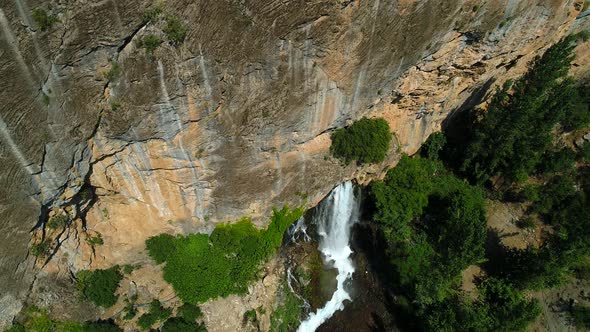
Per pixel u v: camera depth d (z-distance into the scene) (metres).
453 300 28.41
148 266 25.53
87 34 15.69
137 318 24.86
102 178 21.28
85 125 18.38
